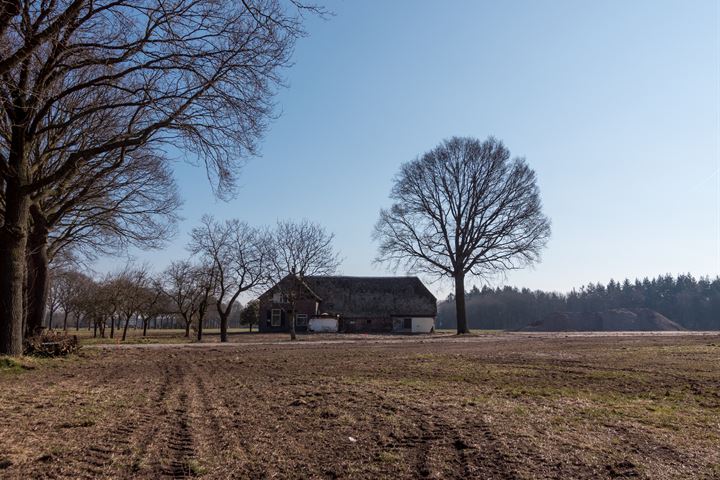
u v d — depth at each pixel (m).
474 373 16.59
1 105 14.08
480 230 50.72
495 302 115.25
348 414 9.59
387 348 29.62
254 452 7.25
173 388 13.23
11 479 6.02
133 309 49.53
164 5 12.98
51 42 14.16
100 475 6.25
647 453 7.04
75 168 18.50
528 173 50.16
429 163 51.53
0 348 17.92
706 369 17.44
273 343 35.47
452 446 7.46
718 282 118.75
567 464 6.58
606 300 123.62
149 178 27.86
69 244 31.47
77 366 18.75
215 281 44.94
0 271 18.03
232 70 15.29
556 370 17.42
